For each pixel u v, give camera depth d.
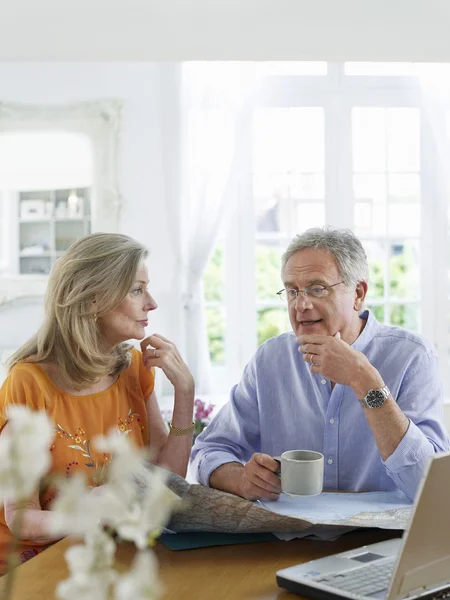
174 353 1.89
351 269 1.74
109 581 0.57
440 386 1.77
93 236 1.82
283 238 4.32
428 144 4.28
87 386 1.74
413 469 1.49
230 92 4.15
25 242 4.31
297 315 1.75
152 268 4.23
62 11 3.10
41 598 1.10
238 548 1.31
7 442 0.55
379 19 3.13
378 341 1.80
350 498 1.51
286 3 3.00
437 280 4.31
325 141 4.28
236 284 4.32
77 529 0.57
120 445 0.60
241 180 4.28
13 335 4.32
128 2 3.01
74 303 1.71
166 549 1.30
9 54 3.54
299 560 1.25
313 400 1.80
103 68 4.23
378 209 4.31
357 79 4.27
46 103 4.25
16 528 0.60
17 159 4.28
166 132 4.20
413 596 1.02
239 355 4.34
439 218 4.29
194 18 3.15
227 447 1.82
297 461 1.40
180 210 4.21
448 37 3.32
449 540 1.02
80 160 4.27
